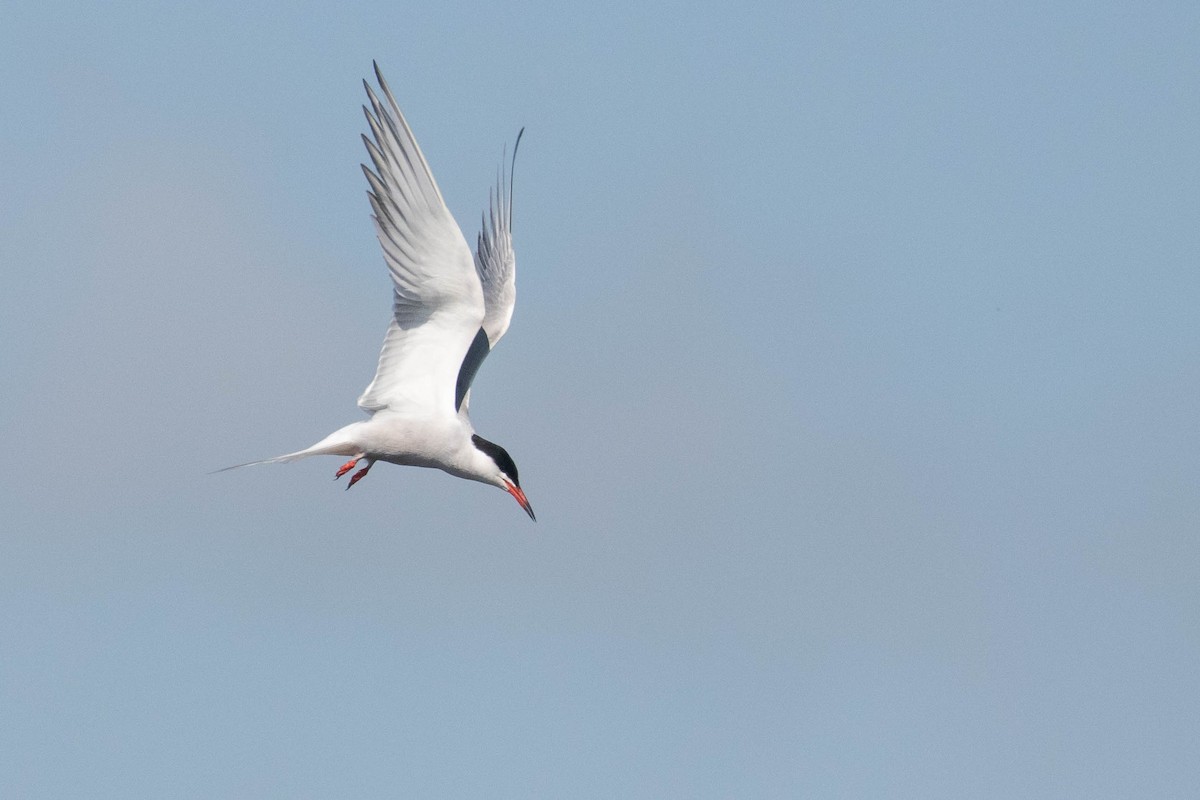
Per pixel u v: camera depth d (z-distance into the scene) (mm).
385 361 13500
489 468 13914
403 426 13406
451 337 13367
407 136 12406
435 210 12656
